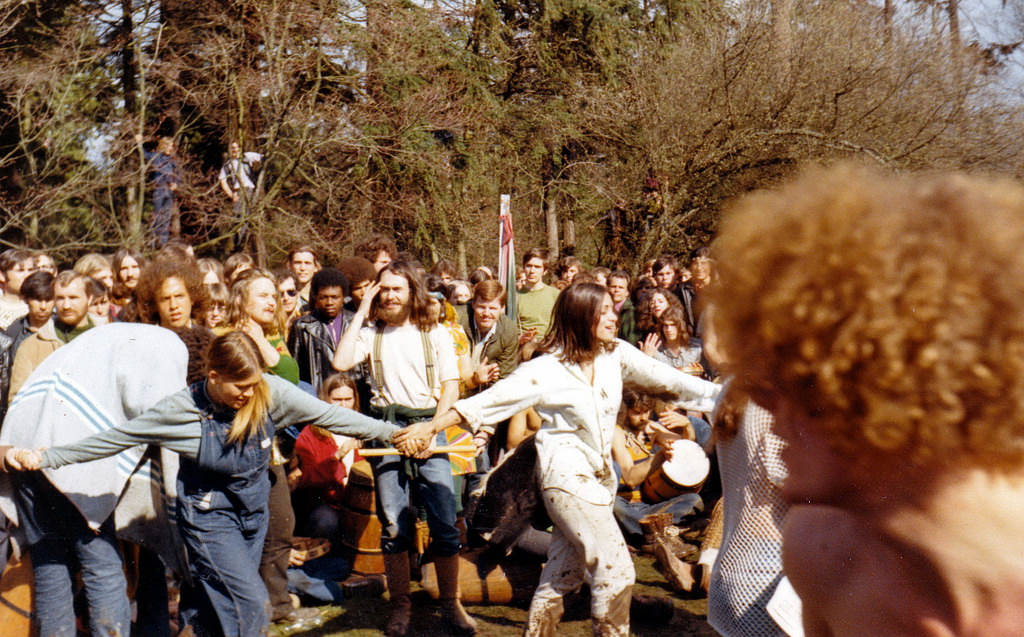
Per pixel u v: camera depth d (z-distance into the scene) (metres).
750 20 15.20
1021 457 0.85
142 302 3.98
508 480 4.37
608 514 3.75
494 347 6.25
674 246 14.88
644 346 6.39
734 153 14.64
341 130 13.84
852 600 0.95
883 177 0.95
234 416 3.45
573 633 4.54
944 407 0.83
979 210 0.87
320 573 5.06
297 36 13.34
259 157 13.28
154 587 4.01
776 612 2.44
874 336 0.84
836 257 0.88
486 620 4.70
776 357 0.93
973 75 15.30
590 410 3.78
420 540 4.91
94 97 12.86
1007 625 0.88
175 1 12.97
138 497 3.68
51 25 12.56
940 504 0.89
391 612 4.64
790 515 1.02
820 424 0.92
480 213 15.80
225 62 12.69
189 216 13.50
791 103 14.88
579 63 17.11
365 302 4.66
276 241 13.74
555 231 17.67
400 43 14.55
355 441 4.96
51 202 11.37
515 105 16.98
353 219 14.50
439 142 15.40
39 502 3.49
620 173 15.66
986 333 0.82
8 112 11.62
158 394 3.50
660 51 15.94
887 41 15.18
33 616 3.56
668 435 4.54
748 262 0.94
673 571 5.01
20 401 3.52
